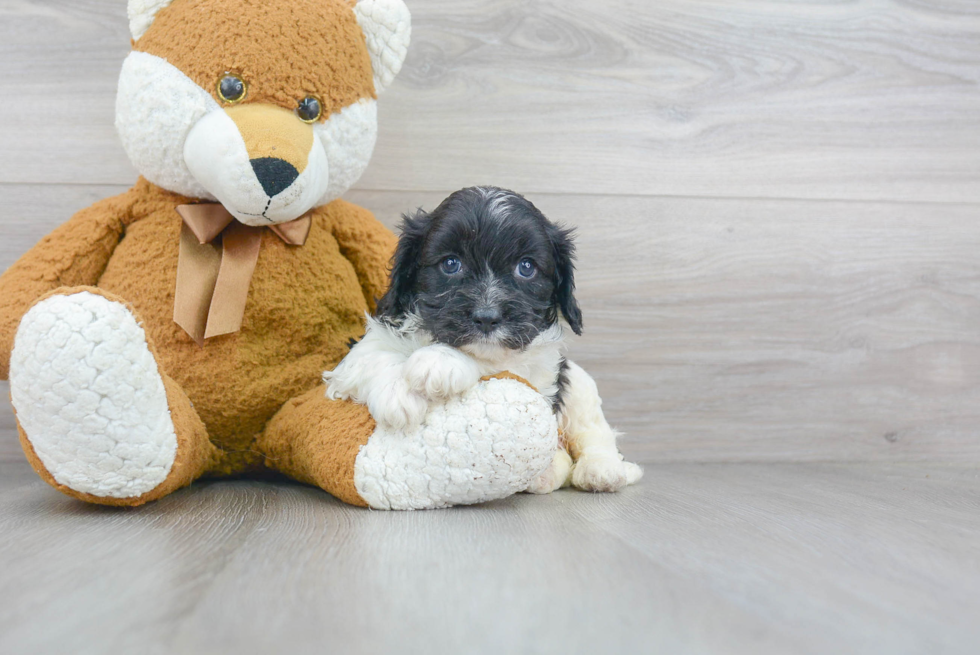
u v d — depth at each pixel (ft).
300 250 6.87
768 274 9.34
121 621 3.33
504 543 4.72
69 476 5.25
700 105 9.16
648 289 9.14
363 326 7.25
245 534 4.87
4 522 5.19
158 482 5.51
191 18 6.15
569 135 8.96
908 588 4.00
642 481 7.70
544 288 6.33
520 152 8.90
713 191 9.23
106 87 8.22
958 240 9.56
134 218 6.81
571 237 6.93
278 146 5.96
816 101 9.34
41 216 8.18
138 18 6.35
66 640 3.13
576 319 6.68
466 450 5.57
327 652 3.05
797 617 3.52
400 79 8.65
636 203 9.11
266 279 6.66
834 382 9.47
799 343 9.41
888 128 9.48
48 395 4.97
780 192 9.34
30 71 8.11
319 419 6.12
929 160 9.56
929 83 9.52
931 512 6.09
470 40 8.75
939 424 9.55
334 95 6.43
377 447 5.70
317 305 6.89
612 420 9.12
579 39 8.93
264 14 6.19
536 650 3.09
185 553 4.39
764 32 9.22
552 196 8.98
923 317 9.59
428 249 6.17
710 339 9.27
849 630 3.38
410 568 4.13
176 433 5.58
